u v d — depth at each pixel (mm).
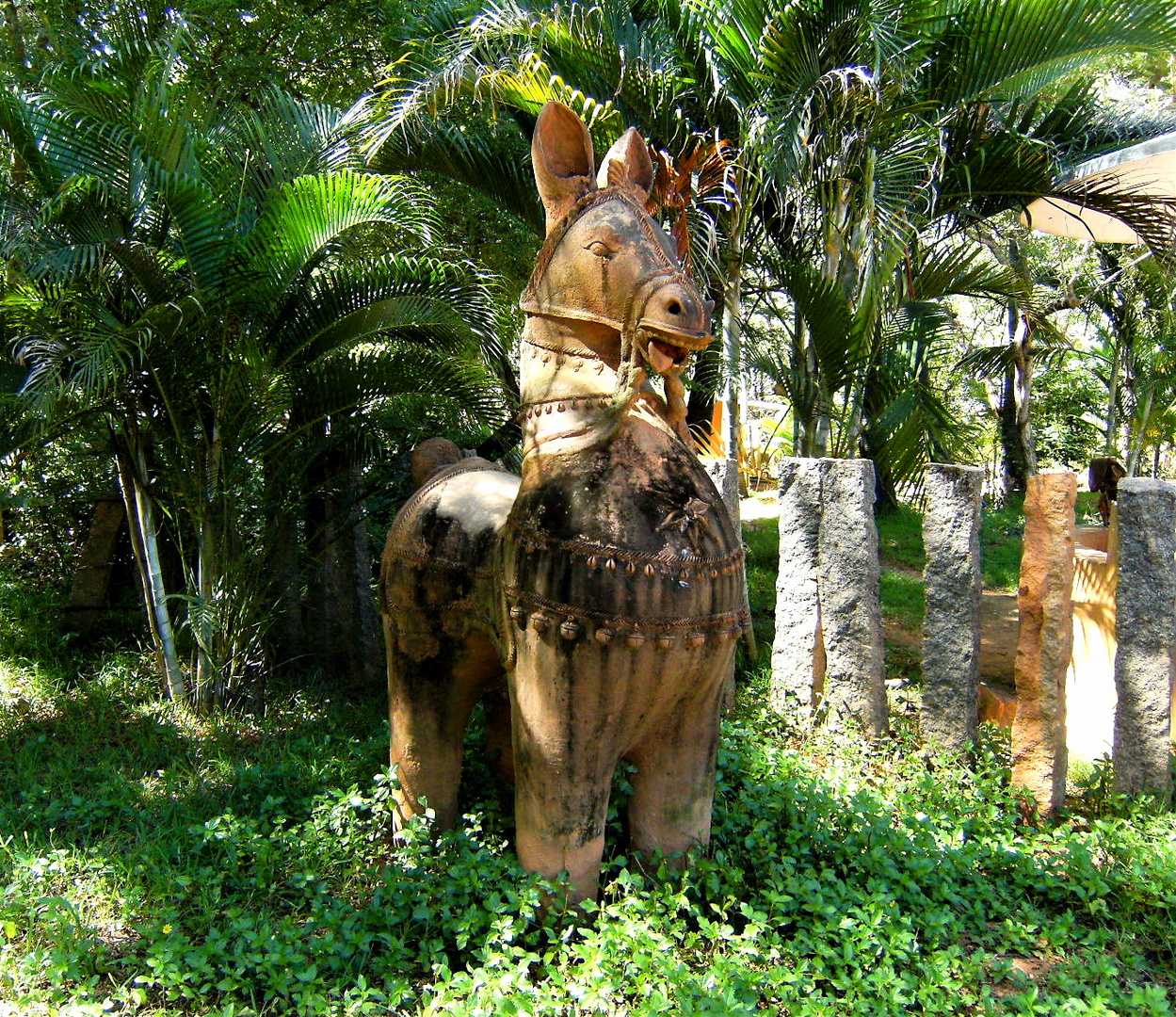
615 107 6355
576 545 2863
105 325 4738
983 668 6625
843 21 5562
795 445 7152
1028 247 10109
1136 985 3039
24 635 6465
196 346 5105
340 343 5227
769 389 9312
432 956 3014
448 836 3396
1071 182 6766
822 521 4961
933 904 3320
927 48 6145
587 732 2943
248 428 5387
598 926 2973
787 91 5832
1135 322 11297
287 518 5871
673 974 2711
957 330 10914
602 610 2834
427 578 3373
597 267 2959
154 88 4980
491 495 3400
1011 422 13461
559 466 2980
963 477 4559
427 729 3492
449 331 5391
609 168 3070
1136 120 7715
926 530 4691
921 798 4156
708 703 3156
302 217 4805
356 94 8242
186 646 6273
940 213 6973
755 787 3859
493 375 5445
